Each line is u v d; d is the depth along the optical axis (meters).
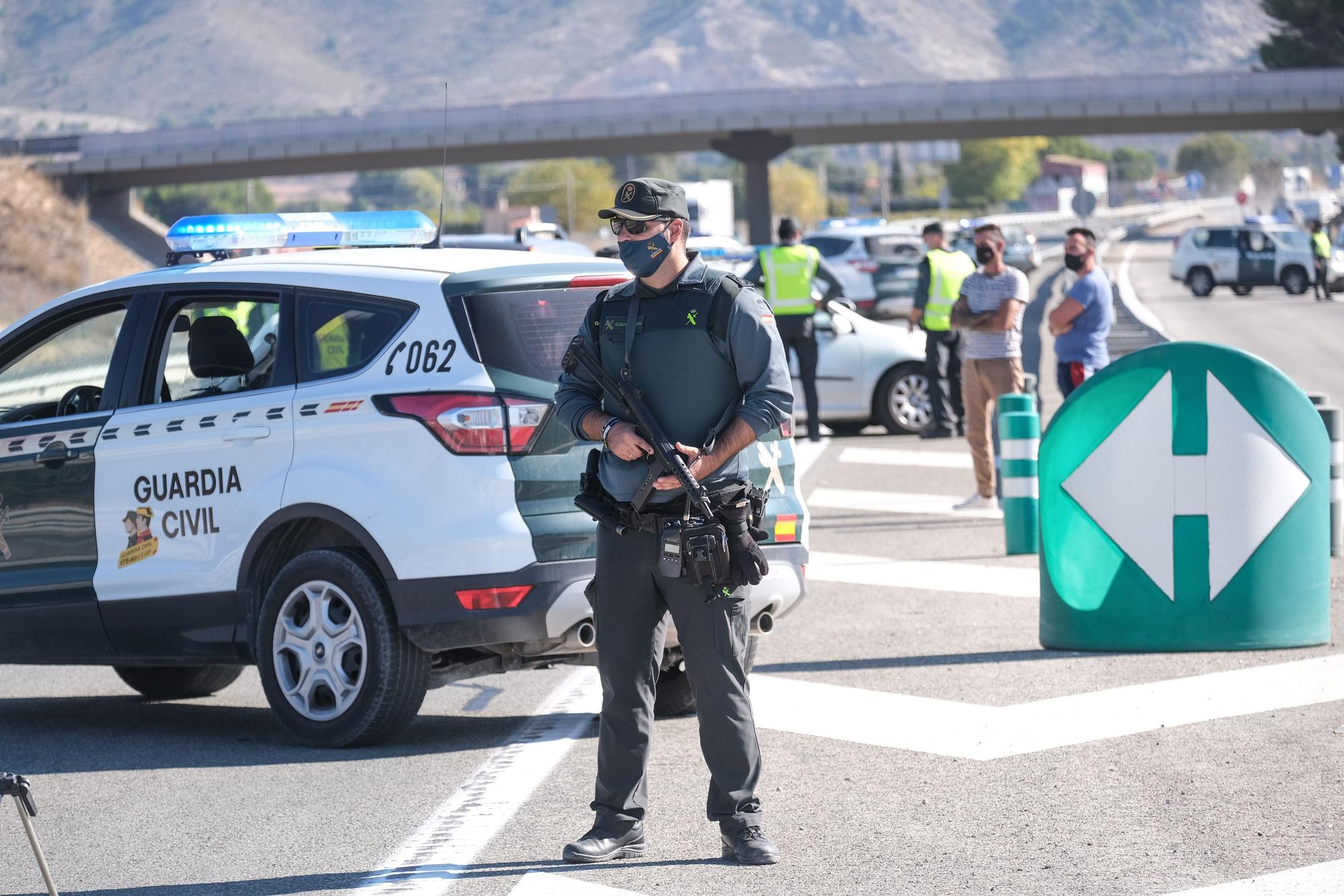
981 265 44.88
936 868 17.52
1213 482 27.39
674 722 25.33
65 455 26.02
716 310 17.41
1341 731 22.25
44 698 29.72
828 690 26.03
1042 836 18.47
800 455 58.62
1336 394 73.94
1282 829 18.28
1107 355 44.66
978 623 31.16
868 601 33.88
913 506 47.00
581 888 17.23
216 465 24.61
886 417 64.31
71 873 18.52
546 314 23.45
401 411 22.97
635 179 17.53
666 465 17.17
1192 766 20.95
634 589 17.84
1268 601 27.44
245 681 31.11
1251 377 27.38
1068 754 21.78
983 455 45.50
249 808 20.92
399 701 23.33
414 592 22.81
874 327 64.81
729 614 17.67
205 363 25.00
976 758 21.83
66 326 26.72
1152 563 27.62
